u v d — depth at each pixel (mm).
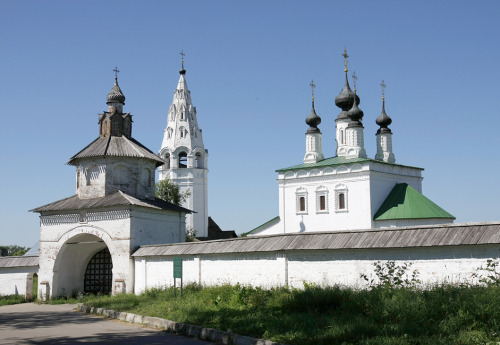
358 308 14008
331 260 19328
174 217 35812
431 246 16297
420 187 55219
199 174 73812
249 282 22359
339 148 57125
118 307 21781
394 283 15969
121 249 31328
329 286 17141
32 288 35719
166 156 74000
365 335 11578
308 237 20359
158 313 18438
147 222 32969
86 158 34656
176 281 26844
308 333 12344
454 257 16031
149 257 29188
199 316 16516
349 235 19016
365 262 18297
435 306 12328
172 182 66875
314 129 57688
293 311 15492
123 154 34469
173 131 74250
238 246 22984
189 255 25688
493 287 12844
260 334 13297
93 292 35812
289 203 53406
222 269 23750
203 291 21719
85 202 33750
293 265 20531
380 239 17828
